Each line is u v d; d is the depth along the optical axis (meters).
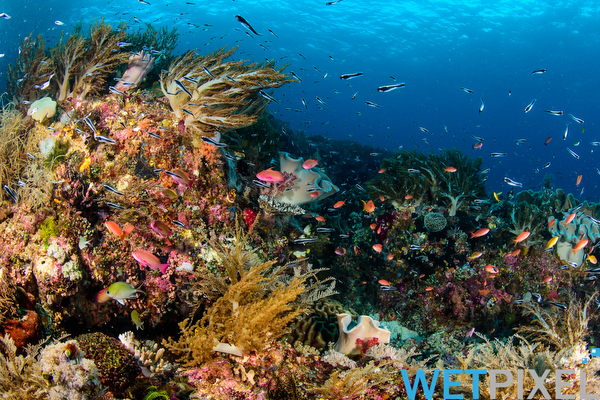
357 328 3.41
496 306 5.32
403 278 5.71
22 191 3.62
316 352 3.32
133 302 3.43
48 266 3.04
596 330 5.60
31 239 3.21
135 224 3.56
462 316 5.28
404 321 5.57
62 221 3.22
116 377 2.62
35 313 3.06
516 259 5.78
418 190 6.11
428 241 5.73
